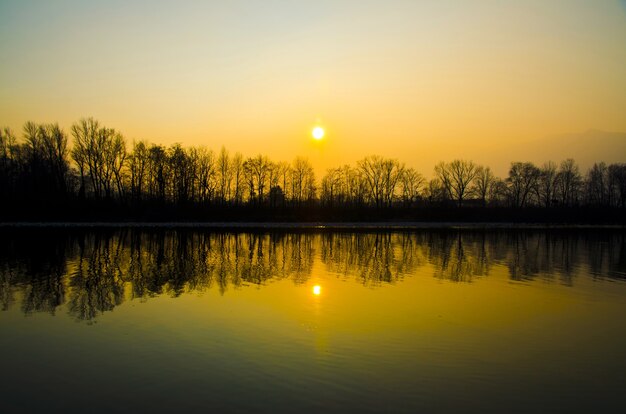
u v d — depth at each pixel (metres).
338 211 127.50
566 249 57.94
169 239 65.44
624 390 15.24
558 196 150.50
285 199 137.00
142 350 17.88
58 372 15.88
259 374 15.77
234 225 103.31
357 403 13.91
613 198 145.00
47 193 95.44
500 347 19.02
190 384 14.95
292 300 26.20
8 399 14.02
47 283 30.66
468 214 131.75
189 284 30.78
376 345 18.80
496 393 14.86
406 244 63.28
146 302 25.42
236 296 27.08
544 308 25.56
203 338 19.27
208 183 121.12
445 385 15.31
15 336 19.47
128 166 107.88
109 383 15.02
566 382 15.80
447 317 23.23
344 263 42.34
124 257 44.53
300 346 18.44
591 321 23.14
